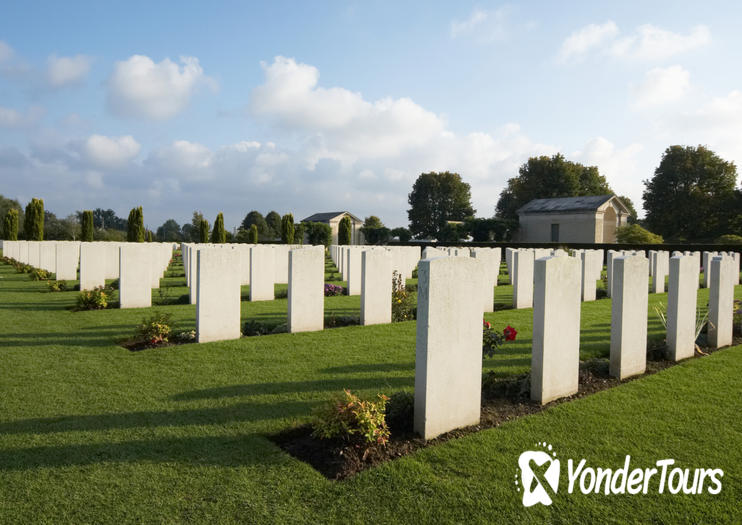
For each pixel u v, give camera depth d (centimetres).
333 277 2059
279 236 8469
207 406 514
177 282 1814
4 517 315
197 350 758
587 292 1469
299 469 383
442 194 7781
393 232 6612
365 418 414
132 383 589
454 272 459
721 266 823
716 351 807
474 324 483
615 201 5269
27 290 1523
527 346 820
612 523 323
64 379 601
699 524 324
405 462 397
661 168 5553
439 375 452
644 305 669
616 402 547
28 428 453
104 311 1114
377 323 1025
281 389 571
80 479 363
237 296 857
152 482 360
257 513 323
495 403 550
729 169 5191
